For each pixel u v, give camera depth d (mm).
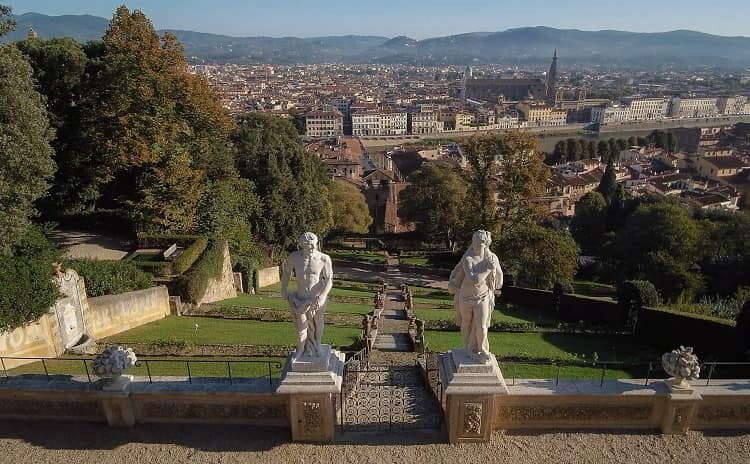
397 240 80875
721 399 12469
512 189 47844
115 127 36438
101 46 43438
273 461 11820
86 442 12422
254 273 39594
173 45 38688
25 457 11984
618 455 11977
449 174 70875
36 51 37781
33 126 23297
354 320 28656
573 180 115312
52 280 19297
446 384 12000
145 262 30906
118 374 12305
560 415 12656
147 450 12164
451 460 11867
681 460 11844
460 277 11859
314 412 12102
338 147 136125
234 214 43750
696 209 72812
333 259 64688
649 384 12641
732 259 52688
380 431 12859
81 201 42375
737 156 135250
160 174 36125
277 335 22750
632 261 56375
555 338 27000
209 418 12938
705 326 24203
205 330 23531
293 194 52281
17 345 18078
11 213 21969
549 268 42844
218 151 48000
